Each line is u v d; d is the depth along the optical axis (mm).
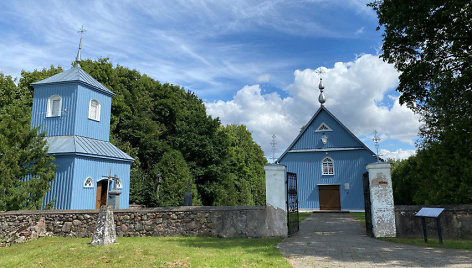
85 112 22672
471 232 10961
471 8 13883
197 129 38250
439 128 13914
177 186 29141
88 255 8758
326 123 30547
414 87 16766
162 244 10312
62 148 19453
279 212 12172
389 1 16375
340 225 16062
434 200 11758
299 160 30516
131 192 29562
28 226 13664
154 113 40656
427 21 15219
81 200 19094
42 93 22797
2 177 15367
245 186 49219
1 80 29109
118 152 23344
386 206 11711
